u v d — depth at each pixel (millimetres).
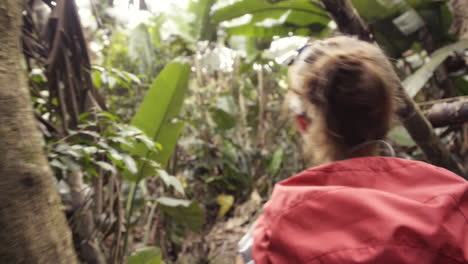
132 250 3170
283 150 4637
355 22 1469
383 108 587
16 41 631
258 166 5168
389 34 2402
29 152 583
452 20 2287
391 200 517
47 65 1423
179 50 4137
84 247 1989
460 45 1837
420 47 2762
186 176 4543
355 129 587
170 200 2385
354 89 563
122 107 4035
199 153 4609
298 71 647
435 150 1639
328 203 520
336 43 641
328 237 496
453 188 557
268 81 5395
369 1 2271
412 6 2279
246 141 5297
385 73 600
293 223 523
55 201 633
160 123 2211
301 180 590
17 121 577
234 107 4574
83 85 1575
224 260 3469
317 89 594
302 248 496
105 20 4172
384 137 620
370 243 477
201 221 2695
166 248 3533
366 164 583
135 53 4340
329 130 599
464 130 2230
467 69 2314
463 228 518
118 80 1670
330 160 626
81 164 1268
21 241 542
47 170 629
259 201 4379
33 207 569
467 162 2178
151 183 3908
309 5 2498
